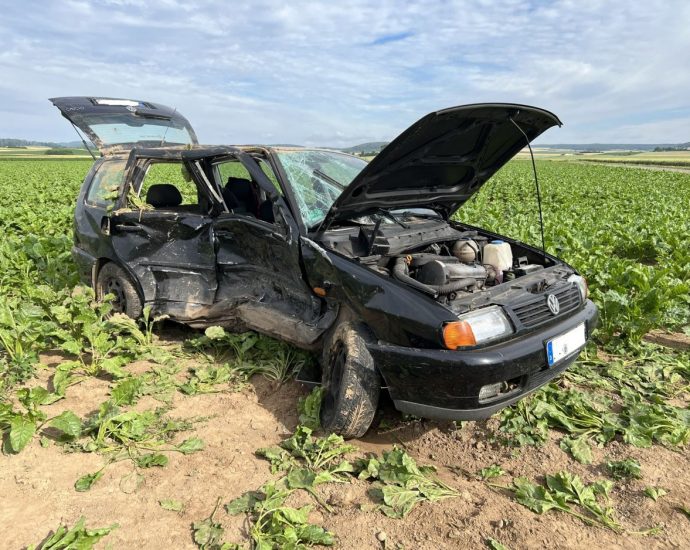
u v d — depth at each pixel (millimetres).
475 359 3105
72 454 3459
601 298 5480
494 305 3414
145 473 3285
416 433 3859
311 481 3131
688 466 3457
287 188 4309
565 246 8805
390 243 4105
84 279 6238
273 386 4457
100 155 6727
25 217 12672
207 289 5078
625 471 3355
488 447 3680
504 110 3770
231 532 2803
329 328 3955
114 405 3691
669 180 36219
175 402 4195
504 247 4223
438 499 3092
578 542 2771
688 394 4430
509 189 26516
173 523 2881
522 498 3074
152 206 5715
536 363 3350
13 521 2857
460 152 4258
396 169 3893
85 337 5012
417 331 3252
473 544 2756
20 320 4805
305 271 4066
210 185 5195
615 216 14680
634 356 5133
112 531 2801
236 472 3326
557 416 3867
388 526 2891
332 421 3619
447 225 4867
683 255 8906
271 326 4398
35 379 4531
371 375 3498
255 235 4516
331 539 2715
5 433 3631
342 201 3896
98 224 5855
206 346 5219
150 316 5430
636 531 2867
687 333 5371
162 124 7406
